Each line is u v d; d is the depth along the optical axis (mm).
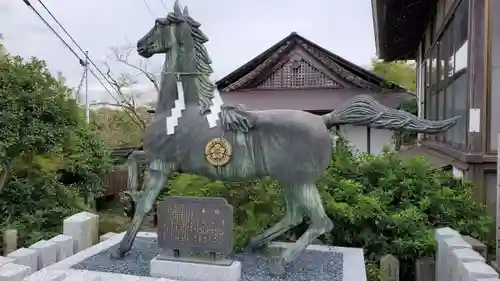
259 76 12797
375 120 4012
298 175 3934
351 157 6273
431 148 9141
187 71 4281
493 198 5609
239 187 5160
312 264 4348
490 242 5438
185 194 5133
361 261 4449
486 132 5648
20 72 6629
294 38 12469
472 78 5719
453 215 5375
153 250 4746
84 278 3111
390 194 5484
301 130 3898
